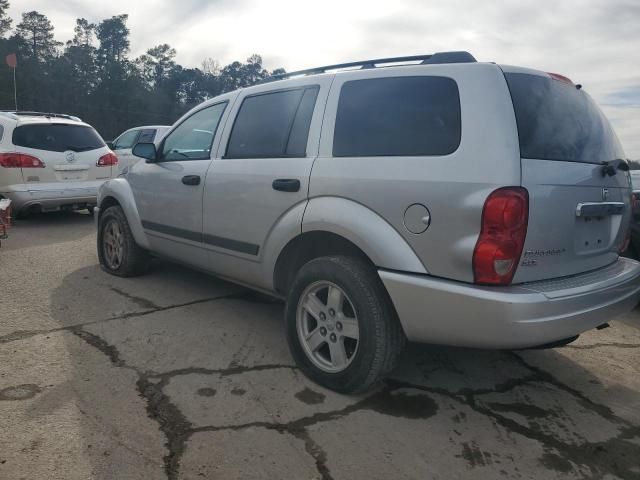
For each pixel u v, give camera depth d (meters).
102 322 4.05
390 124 2.97
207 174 4.01
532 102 2.74
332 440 2.61
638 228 5.02
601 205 3.01
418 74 2.95
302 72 3.71
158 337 3.79
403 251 2.76
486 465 2.48
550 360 3.77
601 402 3.17
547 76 2.96
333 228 3.03
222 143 4.03
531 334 2.48
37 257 6.12
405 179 2.76
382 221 2.85
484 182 2.51
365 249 2.88
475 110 2.65
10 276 5.25
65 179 8.20
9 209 7.23
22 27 68.88
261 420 2.75
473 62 2.81
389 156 2.89
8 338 3.66
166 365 3.35
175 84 69.44
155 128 12.70
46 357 3.38
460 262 2.58
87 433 2.56
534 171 2.57
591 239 3.03
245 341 3.79
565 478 2.42
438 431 2.75
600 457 2.60
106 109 64.62
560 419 2.94
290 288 3.32
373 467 2.42
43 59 67.50
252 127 3.83
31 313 4.18
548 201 2.62
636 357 3.90
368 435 2.67
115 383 3.07
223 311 4.41
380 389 3.18
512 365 3.64
